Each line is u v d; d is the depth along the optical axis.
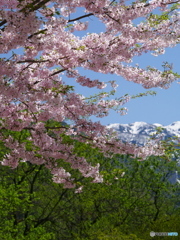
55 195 22.16
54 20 6.31
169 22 6.60
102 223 21.22
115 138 9.58
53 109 8.91
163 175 25.12
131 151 9.54
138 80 7.86
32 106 8.52
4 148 15.40
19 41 6.14
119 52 7.10
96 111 8.98
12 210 14.61
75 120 9.15
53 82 8.09
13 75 7.07
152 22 6.62
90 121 9.16
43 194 21.91
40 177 20.88
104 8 6.36
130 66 7.92
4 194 13.57
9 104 8.74
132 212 23.86
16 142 9.34
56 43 7.10
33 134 9.06
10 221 14.27
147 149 9.65
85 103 9.09
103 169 21.58
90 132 9.31
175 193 25.33
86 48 7.25
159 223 21.39
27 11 5.70
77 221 22.78
